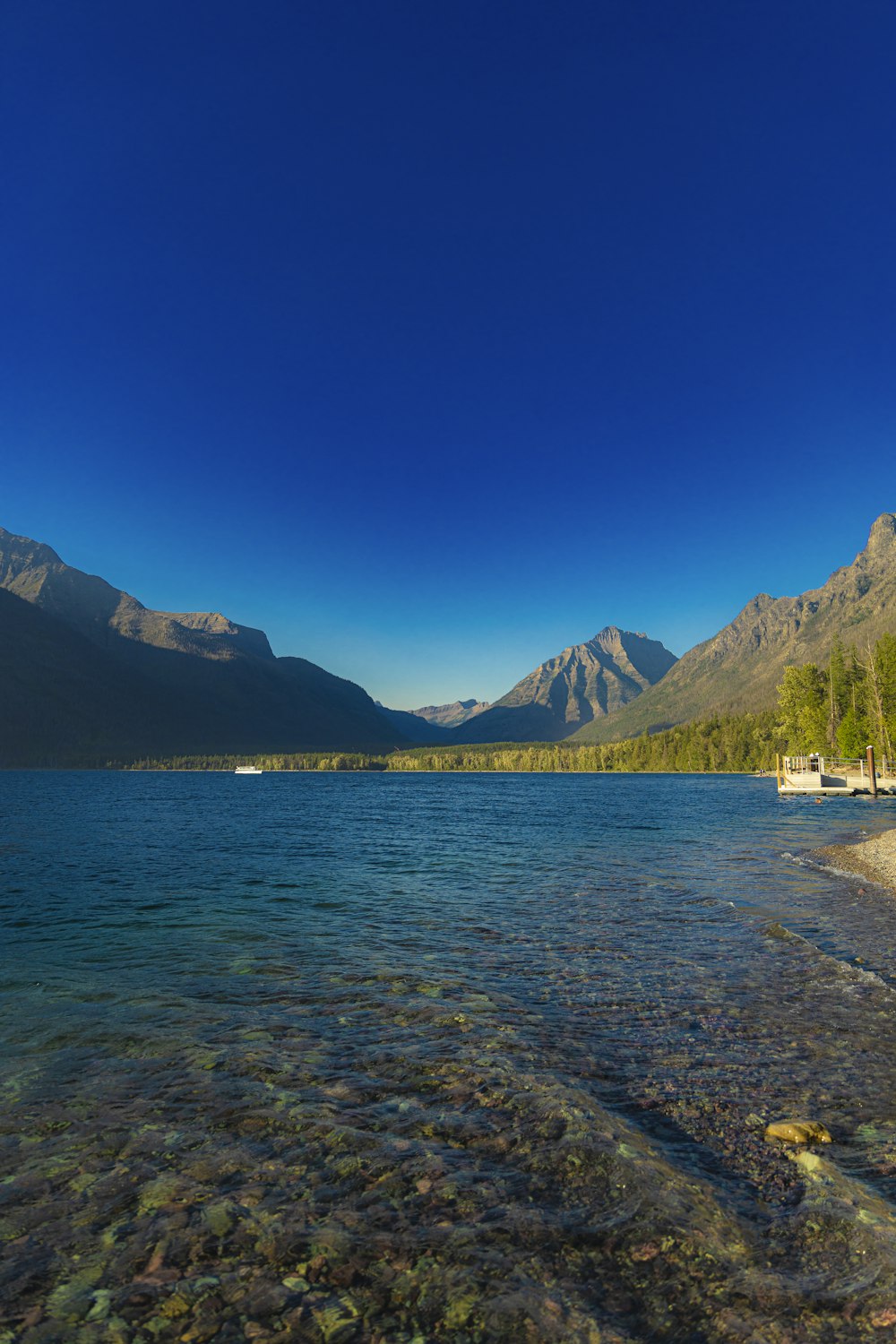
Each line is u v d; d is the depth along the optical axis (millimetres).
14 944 15484
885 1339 4273
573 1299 4680
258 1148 6738
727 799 85875
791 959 13953
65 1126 7172
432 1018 10602
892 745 106312
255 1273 4973
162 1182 6137
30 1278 4922
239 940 15844
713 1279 4871
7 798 92812
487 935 16125
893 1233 5344
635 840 38688
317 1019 10578
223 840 39156
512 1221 5539
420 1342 4301
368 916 18484
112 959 14219
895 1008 10977
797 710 137500
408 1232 5414
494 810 68750
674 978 12648
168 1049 9336
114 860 30344
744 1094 7941
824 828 45750
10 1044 9523
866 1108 7598
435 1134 6992
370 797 103938
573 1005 11188
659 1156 6535
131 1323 4488
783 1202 5797
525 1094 7906
